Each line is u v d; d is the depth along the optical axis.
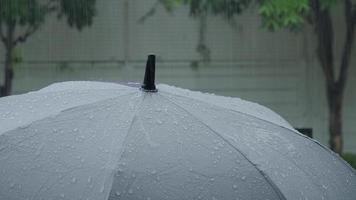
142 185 3.67
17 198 3.68
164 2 15.13
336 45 16.14
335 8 14.83
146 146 3.83
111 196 3.62
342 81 14.57
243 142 4.05
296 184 4.02
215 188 3.76
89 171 3.70
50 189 3.66
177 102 4.26
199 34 16.59
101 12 16.14
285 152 4.18
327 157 4.49
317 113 17.11
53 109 4.16
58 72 16.17
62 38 15.98
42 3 14.03
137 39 16.48
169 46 16.61
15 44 14.82
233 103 4.67
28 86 16.02
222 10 14.39
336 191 4.27
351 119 16.97
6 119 4.16
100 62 16.36
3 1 13.12
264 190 3.86
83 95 4.36
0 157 3.86
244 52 16.81
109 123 3.99
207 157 3.86
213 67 16.80
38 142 3.89
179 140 3.91
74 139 3.88
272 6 12.29
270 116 4.71
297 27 13.55
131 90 4.36
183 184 3.72
